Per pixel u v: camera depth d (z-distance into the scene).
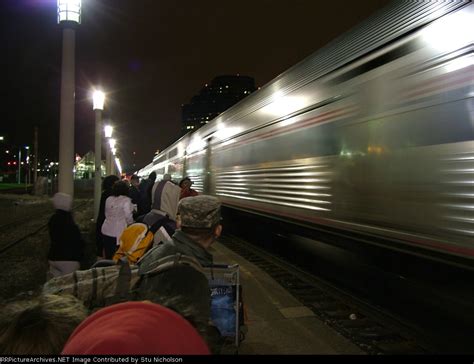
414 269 4.76
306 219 6.51
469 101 3.65
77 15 7.09
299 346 3.88
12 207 26.48
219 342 1.86
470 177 3.60
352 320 4.91
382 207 4.75
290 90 7.22
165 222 3.89
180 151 20.06
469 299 4.06
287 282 6.71
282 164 7.46
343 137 5.57
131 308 0.98
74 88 7.22
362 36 5.26
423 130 4.18
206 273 2.40
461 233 3.66
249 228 11.49
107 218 5.61
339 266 6.84
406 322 4.78
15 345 1.09
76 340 0.92
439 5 4.05
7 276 7.98
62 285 1.98
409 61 4.42
